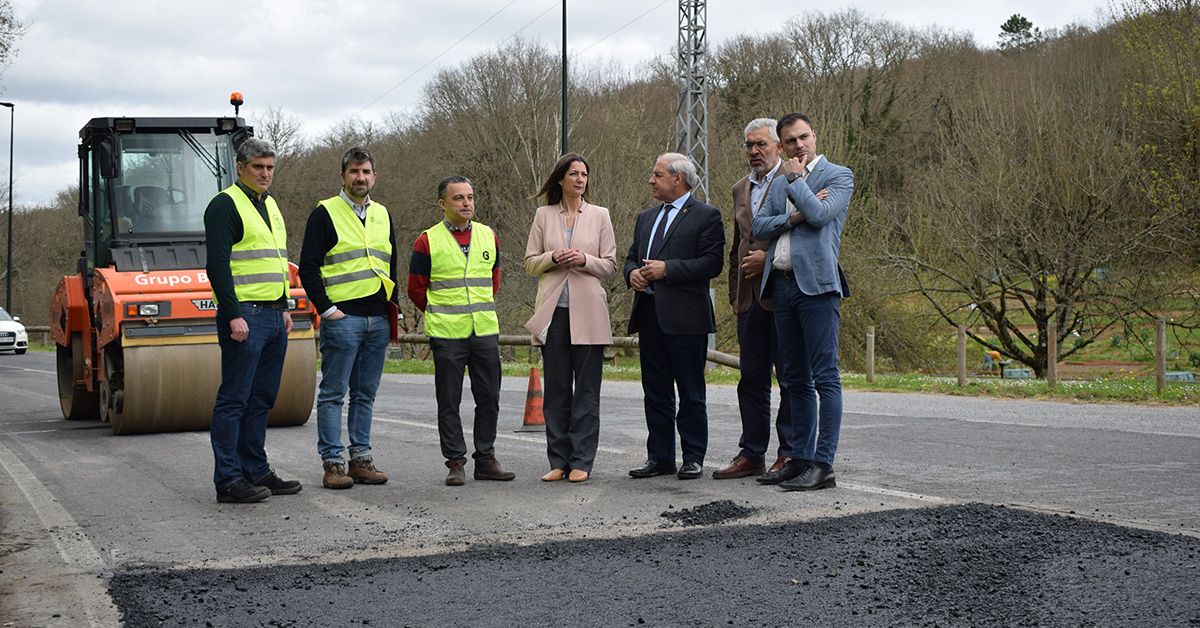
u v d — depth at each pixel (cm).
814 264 644
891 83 4172
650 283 702
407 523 575
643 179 3209
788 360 664
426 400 1434
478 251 729
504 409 1288
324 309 697
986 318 2644
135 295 1027
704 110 2428
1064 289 2488
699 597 413
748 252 693
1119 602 394
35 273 5350
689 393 706
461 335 712
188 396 1030
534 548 498
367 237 712
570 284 713
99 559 499
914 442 878
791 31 4500
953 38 4300
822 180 656
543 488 682
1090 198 2433
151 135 1106
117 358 1063
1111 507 592
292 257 4094
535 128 3844
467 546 509
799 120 643
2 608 413
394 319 729
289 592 428
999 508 568
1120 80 2552
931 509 569
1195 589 409
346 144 4328
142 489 710
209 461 850
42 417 1280
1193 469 722
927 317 2767
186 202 1106
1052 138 2475
